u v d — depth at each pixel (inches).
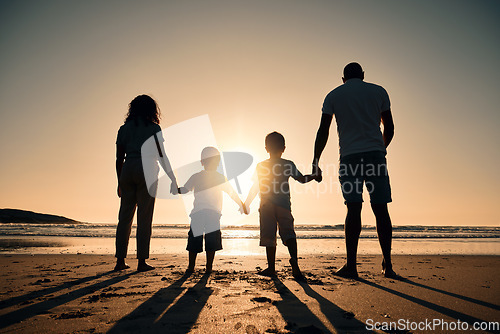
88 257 209.3
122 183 140.7
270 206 124.8
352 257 120.0
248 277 118.5
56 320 65.0
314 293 90.0
